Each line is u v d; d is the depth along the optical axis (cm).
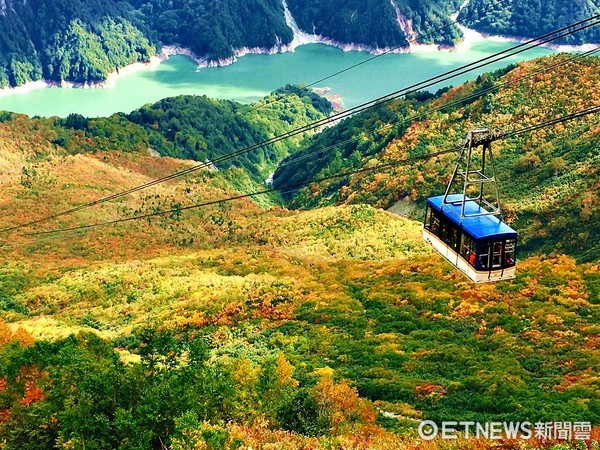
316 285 9269
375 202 14938
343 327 7756
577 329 7225
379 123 19525
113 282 10569
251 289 9125
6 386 4075
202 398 3584
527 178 13125
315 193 17438
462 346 6950
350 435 3969
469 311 7881
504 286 8512
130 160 19488
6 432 3750
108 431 3328
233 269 10781
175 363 3722
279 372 4594
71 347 4066
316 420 4162
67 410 3344
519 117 15500
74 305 9975
